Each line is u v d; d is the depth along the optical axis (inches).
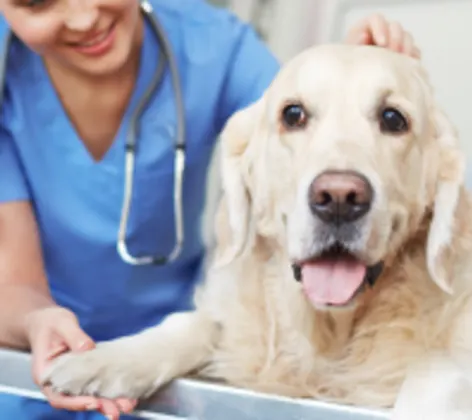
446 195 50.5
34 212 64.1
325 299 46.0
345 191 44.3
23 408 60.1
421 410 42.5
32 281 60.6
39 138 62.6
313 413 42.3
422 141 50.3
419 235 51.4
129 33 59.2
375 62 49.8
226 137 56.1
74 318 50.9
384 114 49.1
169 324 53.7
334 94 49.1
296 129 50.5
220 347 53.6
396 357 49.7
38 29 55.4
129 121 62.3
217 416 44.4
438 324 49.7
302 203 46.4
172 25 66.5
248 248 54.7
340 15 88.3
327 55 50.5
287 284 52.2
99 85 61.3
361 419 41.8
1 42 62.4
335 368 51.8
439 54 84.0
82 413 60.9
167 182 63.9
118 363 47.1
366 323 51.2
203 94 65.4
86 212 63.2
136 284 66.3
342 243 45.6
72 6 55.2
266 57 68.3
